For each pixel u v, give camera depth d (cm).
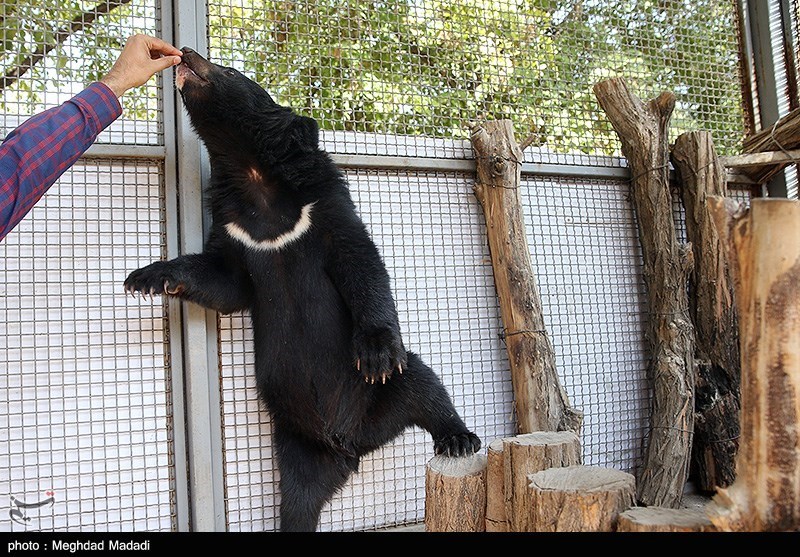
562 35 414
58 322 297
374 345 290
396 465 350
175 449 303
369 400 316
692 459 381
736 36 439
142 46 264
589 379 389
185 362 307
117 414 301
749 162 400
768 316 177
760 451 177
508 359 371
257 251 311
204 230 323
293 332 308
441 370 359
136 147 310
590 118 416
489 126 366
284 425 316
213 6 339
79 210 304
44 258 298
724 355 376
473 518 252
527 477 223
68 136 232
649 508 209
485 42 400
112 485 296
